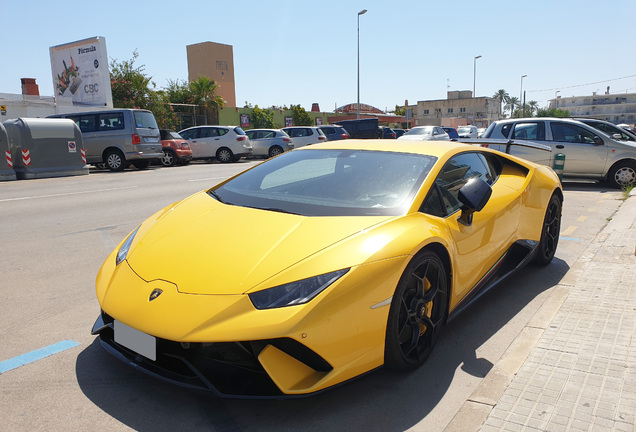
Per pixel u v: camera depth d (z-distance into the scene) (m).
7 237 5.60
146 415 2.18
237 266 2.19
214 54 51.84
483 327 3.22
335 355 2.10
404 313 2.47
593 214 7.07
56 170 13.07
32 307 3.44
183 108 32.00
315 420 2.18
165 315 2.06
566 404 2.19
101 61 23.84
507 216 3.53
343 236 2.36
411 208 2.69
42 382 2.44
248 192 3.09
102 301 2.32
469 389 2.46
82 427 2.09
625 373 2.45
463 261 2.93
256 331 1.96
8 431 2.04
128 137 14.78
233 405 2.28
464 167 3.37
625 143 9.78
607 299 3.45
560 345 2.77
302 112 44.47
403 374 2.59
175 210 3.03
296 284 2.08
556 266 4.51
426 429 2.13
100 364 2.62
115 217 6.90
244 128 37.50
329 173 3.12
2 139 11.89
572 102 131.75
